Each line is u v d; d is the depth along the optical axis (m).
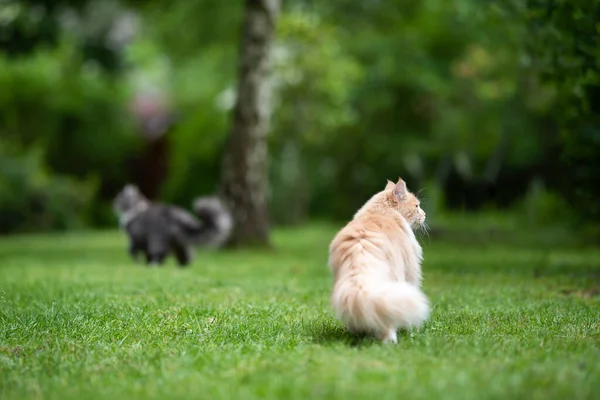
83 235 29.14
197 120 36.06
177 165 36.66
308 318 6.84
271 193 34.31
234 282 10.40
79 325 6.42
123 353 5.29
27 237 27.97
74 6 20.78
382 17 26.75
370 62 27.53
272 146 32.25
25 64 34.91
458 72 26.64
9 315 7.03
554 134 26.83
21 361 5.09
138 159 39.75
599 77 10.54
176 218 13.68
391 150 29.97
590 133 10.70
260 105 17.91
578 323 6.41
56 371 4.78
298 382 4.28
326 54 26.73
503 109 27.19
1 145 32.06
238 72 18.06
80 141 36.53
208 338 5.80
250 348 5.36
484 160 32.78
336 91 27.70
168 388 4.29
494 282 10.28
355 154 32.97
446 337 5.65
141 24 28.11
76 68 36.16
